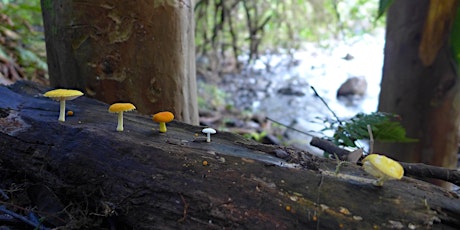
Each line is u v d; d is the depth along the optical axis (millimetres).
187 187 258
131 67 420
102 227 278
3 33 892
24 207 302
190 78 478
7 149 325
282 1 1428
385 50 613
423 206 238
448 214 234
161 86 439
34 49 931
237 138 332
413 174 323
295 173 265
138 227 260
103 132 311
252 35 1321
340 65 1571
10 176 328
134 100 431
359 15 1809
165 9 417
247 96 1359
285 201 245
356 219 233
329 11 1575
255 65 1660
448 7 514
